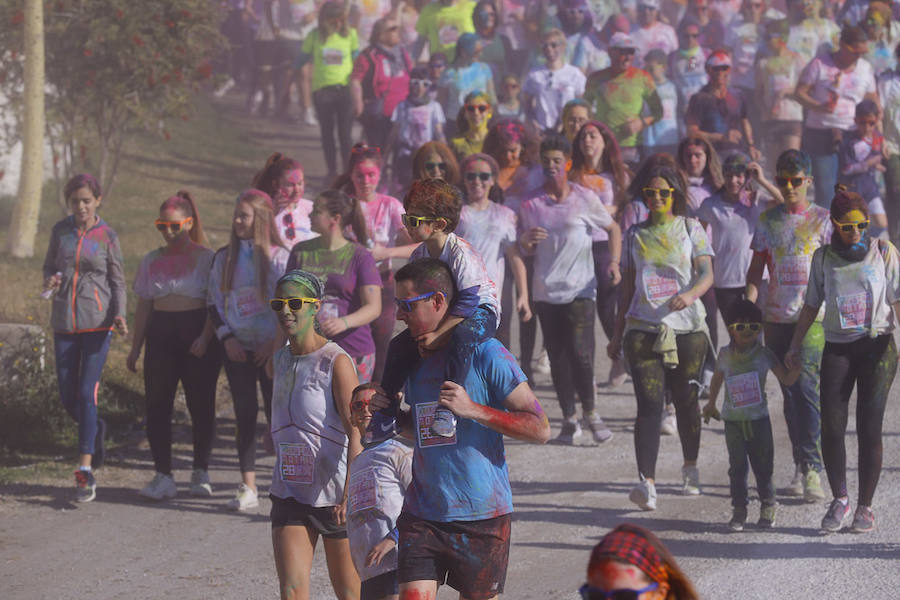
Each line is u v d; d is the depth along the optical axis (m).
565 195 22.62
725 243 23.56
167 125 53.78
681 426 19.56
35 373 25.36
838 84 36.69
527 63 43.34
